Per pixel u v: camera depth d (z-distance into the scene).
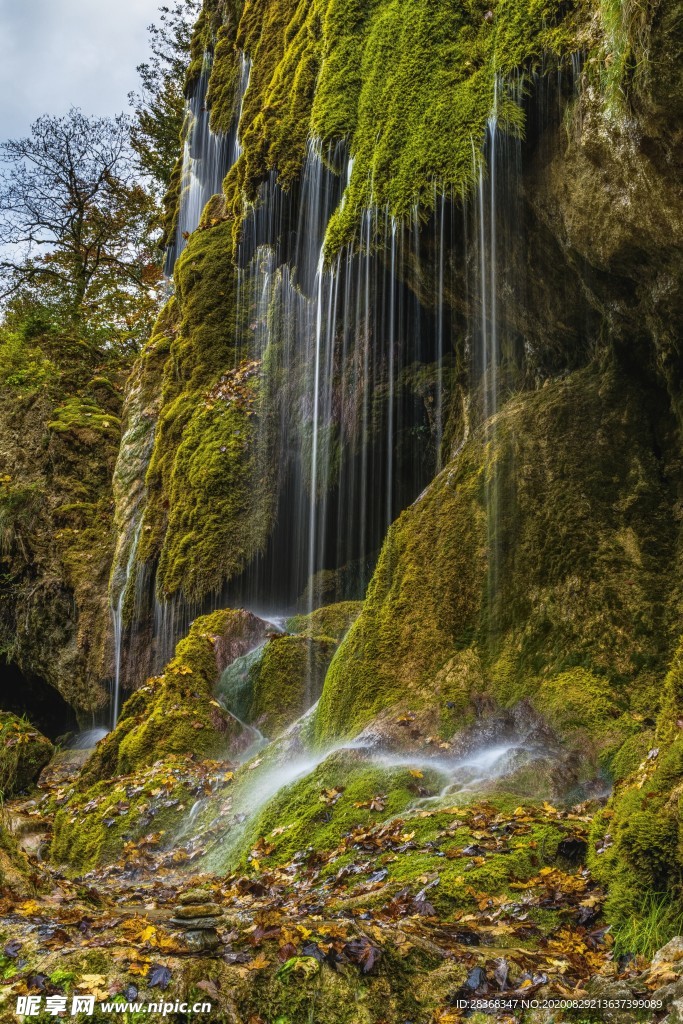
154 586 12.93
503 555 6.73
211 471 12.15
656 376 6.84
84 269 25.41
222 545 11.70
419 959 3.04
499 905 3.86
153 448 14.81
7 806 9.41
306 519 11.54
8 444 17.23
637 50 5.08
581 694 5.74
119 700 13.06
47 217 25.78
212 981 2.78
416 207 7.40
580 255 6.71
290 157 9.54
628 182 5.75
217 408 12.77
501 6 6.81
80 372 18.75
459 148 7.09
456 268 8.02
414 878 4.21
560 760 5.35
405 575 7.30
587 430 6.93
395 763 5.91
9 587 15.83
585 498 6.62
